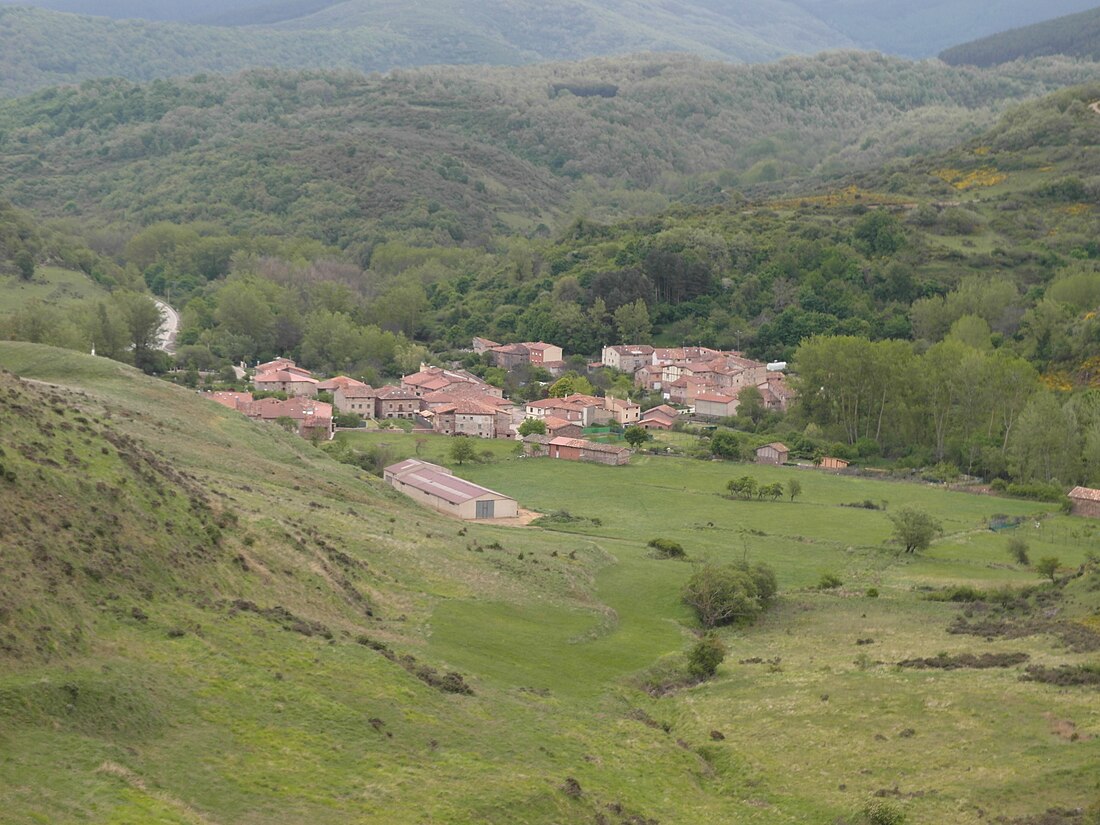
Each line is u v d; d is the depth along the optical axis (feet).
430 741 223.51
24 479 252.42
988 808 212.02
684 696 289.74
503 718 246.47
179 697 209.15
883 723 255.91
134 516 268.82
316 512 375.86
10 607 207.51
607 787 222.07
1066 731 237.86
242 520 315.58
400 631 292.40
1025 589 377.30
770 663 309.22
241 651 236.02
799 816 219.41
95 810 167.02
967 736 243.40
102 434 315.37
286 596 282.36
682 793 229.45
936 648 309.42
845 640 330.34
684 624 356.38
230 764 194.18
